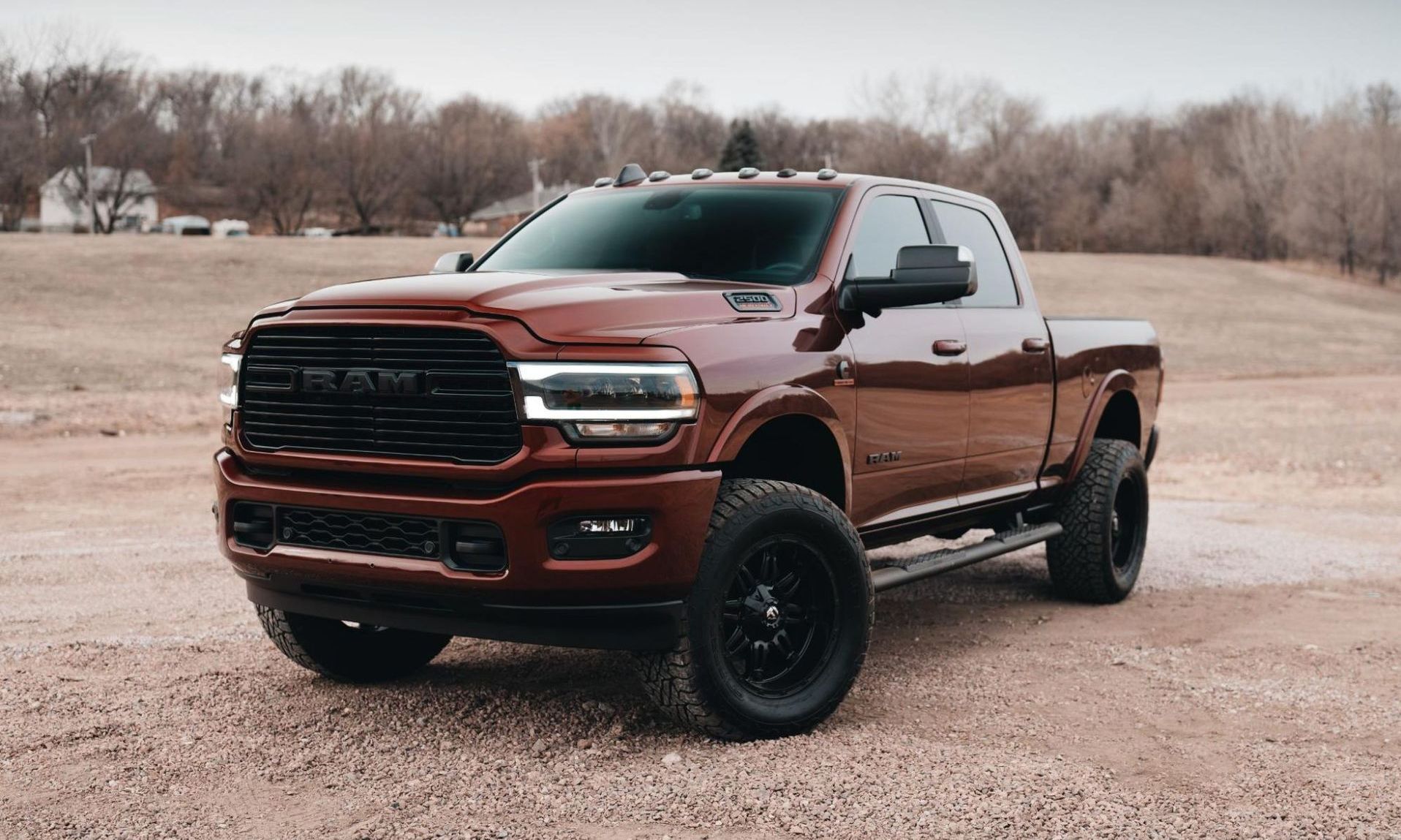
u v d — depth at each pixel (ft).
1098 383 21.24
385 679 15.90
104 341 90.17
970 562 17.52
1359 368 134.10
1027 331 19.07
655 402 12.30
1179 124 429.79
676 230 16.17
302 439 13.32
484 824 11.05
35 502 33.50
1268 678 16.70
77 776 12.21
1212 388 103.55
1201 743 13.78
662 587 12.35
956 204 18.89
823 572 13.84
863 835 10.85
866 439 15.14
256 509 13.78
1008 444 18.48
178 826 10.98
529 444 12.02
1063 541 21.35
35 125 331.77
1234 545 28.76
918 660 17.56
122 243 169.58
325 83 414.62
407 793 11.80
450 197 386.32
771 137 453.17
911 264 14.79
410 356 12.69
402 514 12.51
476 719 14.17
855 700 15.35
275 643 15.46
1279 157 359.46
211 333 100.42
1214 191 368.27
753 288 14.52
